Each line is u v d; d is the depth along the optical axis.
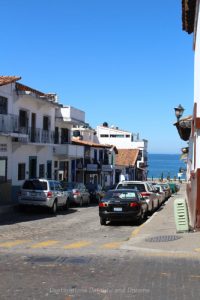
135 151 81.56
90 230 19.08
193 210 16.98
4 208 27.09
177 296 7.59
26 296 7.55
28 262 10.79
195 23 17.06
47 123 39.41
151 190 27.23
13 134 31.09
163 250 12.38
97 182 58.38
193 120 17.55
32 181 26.73
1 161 31.03
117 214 20.56
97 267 10.14
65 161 45.28
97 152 58.16
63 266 10.26
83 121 47.12
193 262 10.82
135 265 10.41
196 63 16.56
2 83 30.11
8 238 16.22
